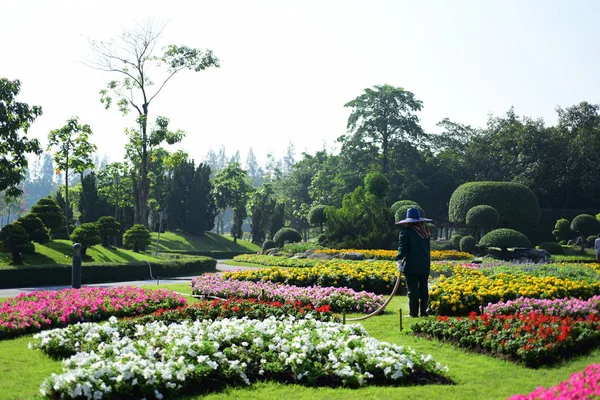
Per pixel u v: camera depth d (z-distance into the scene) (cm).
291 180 7588
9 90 2697
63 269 2056
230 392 616
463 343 804
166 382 606
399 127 5909
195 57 4097
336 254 2850
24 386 623
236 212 5606
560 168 5197
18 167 2817
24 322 962
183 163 4988
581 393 465
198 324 852
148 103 4150
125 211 4650
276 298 1259
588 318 877
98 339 802
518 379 645
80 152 3891
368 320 1038
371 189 3859
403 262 1041
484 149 5806
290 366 680
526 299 1040
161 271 2405
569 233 4309
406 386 638
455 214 4019
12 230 2111
